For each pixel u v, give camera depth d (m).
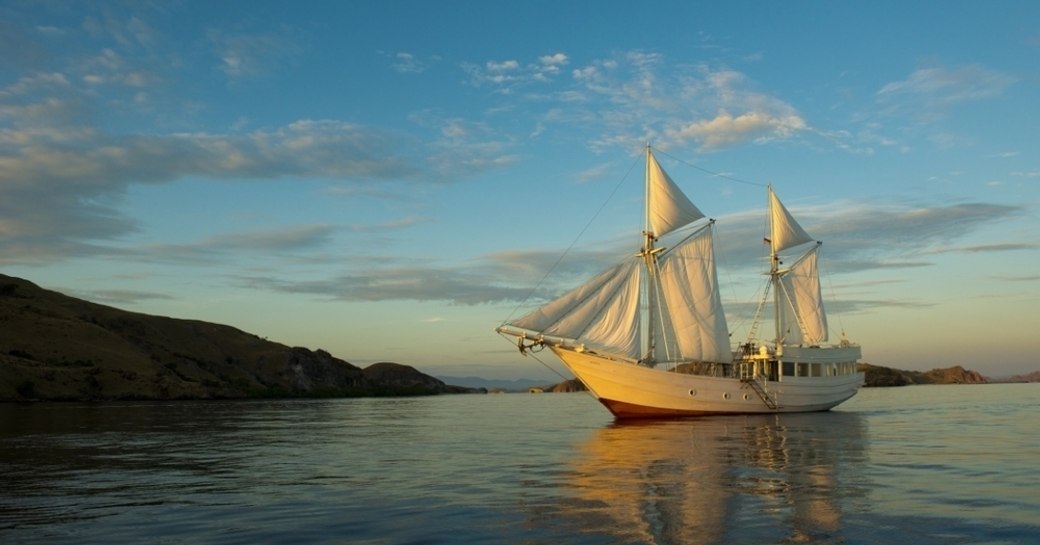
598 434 54.56
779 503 24.00
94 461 38.84
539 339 69.50
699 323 76.06
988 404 102.56
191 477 32.28
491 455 40.50
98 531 21.19
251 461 38.56
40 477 32.47
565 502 24.67
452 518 22.39
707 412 72.94
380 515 23.00
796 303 91.62
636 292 72.06
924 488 26.77
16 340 161.12
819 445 43.03
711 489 26.97
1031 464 33.16
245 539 20.02
